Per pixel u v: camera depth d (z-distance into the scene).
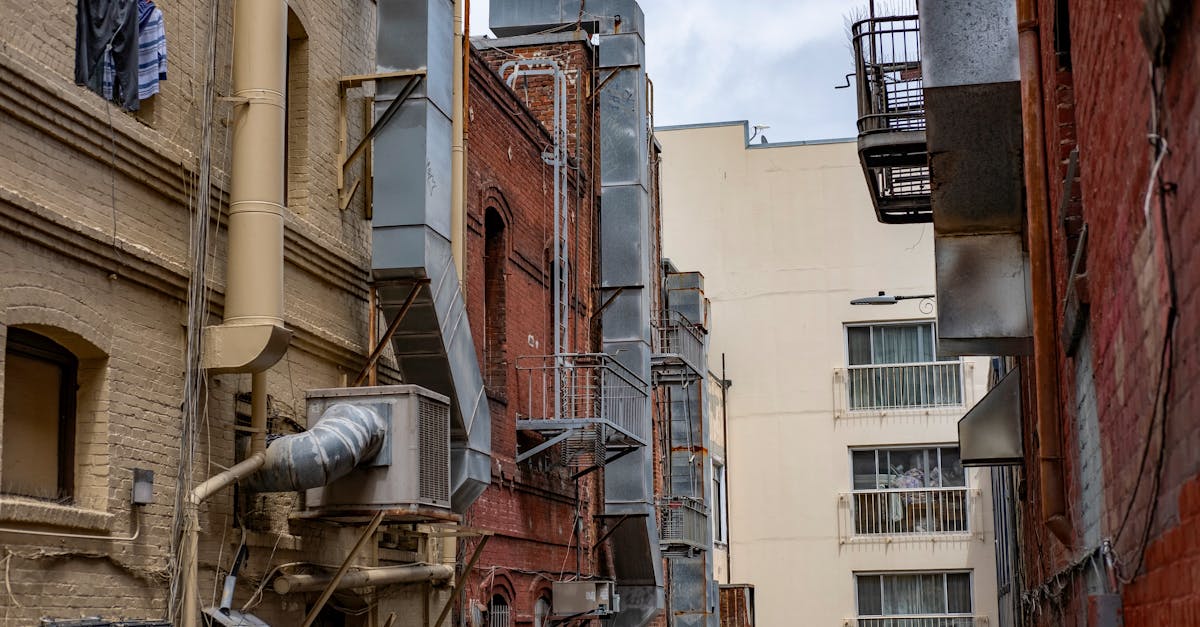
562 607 20.67
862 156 14.45
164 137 11.01
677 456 32.12
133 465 10.41
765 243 38.00
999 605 31.33
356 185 14.33
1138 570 6.51
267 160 11.60
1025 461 15.05
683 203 38.59
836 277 37.50
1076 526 9.51
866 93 14.45
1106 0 6.43
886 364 36.72
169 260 10.91
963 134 10.91
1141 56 5.32
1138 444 6.23
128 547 10.23
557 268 22.14
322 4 14.06
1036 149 9.97
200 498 10.84
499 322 19.97
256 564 12.01
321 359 13.67
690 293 33.00
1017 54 10.60
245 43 11.72
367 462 12.34
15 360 9.63
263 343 11.15
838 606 35.69
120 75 10.68
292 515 12.53
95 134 10.01
